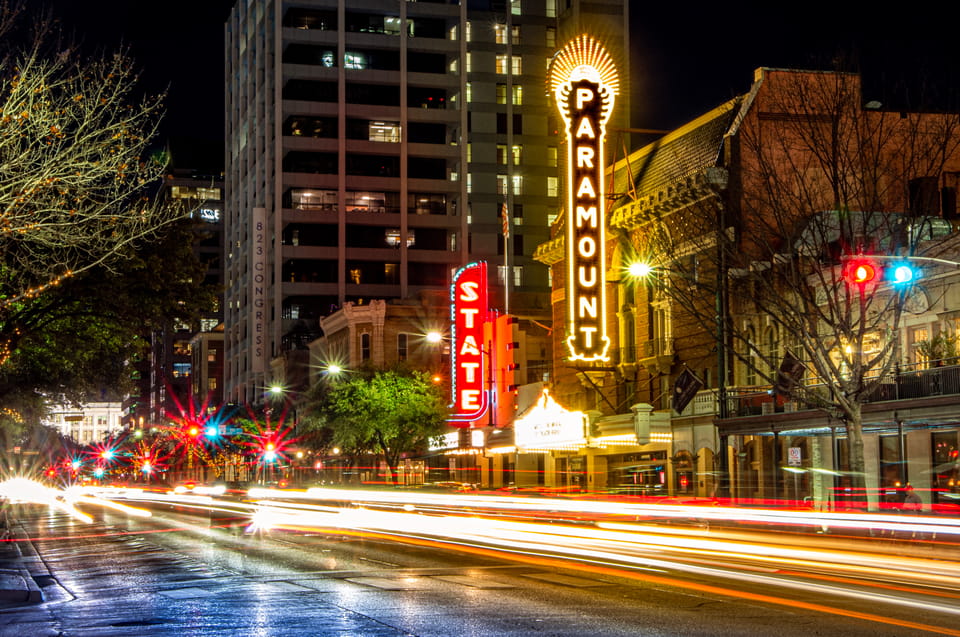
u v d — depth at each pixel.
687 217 48.94
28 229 21.45
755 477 45.53
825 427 37.69
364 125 118.69
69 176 19.86
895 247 34.97
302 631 13.05
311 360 105.00
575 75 53.34
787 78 46.28
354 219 117.06
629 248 54.56
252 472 110.75
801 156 46.00
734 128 46.78
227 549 27.09
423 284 118.25
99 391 41.06
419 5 120.62
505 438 64.44
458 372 67.81
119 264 31.86
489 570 20.72
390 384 70.19
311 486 75.88
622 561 22.44
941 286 37.34
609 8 120.69
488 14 123.00
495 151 121.88
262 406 105.50
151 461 150.88
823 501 40.09
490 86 122.50
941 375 34.88
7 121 18.86
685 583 18.11
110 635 12.84
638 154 56.41
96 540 32.22
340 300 116.06
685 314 49.84
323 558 23.94
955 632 12.62
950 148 45.19
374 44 119.12
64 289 32.00
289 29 117.00
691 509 30.66
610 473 56.84
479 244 120.19
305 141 116.69
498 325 69.62
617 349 55.66
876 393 37.03
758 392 44.06
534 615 14.27
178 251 34.03
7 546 30.41
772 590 17.03
